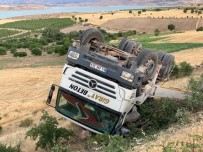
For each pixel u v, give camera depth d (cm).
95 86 1220
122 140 1051
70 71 1258
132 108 1313
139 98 1280
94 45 1338
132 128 1291
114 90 1195
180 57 4378
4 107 2897
